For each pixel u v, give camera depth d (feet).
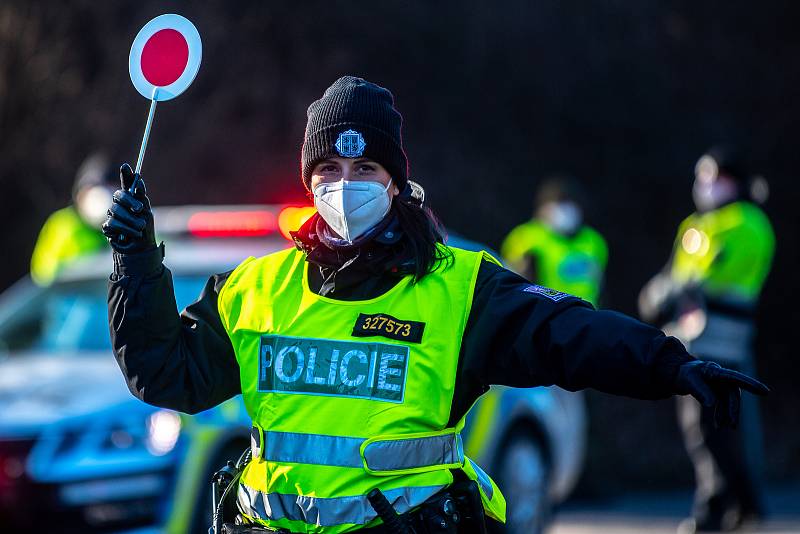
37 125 142.51
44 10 143.54
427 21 149.07
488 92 152.56
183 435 63.62
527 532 76.79
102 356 71.56
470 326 32.65
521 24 154.20
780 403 156.25
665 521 100.17
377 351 32.50
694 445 90.68
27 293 79.92
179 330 33.86
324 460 32.14
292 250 34.91
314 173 34.50
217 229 75.66
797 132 165.17
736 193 90.74
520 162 152.76
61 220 94.99
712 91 164.55
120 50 141.59
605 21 159.74
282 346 33.22
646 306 94.38
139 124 139.95
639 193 159.02
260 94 139.85
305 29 142.82
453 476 32.99
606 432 128.98
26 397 64.64
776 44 169.68
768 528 92.53
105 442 62.90
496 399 74.08
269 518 32.78
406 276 33.17
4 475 61.72
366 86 34.04
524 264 105.50
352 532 32.01
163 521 62.69
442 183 146.61
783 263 161.07
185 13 141.90
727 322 89.35
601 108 157.79
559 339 31.37
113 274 33.50
